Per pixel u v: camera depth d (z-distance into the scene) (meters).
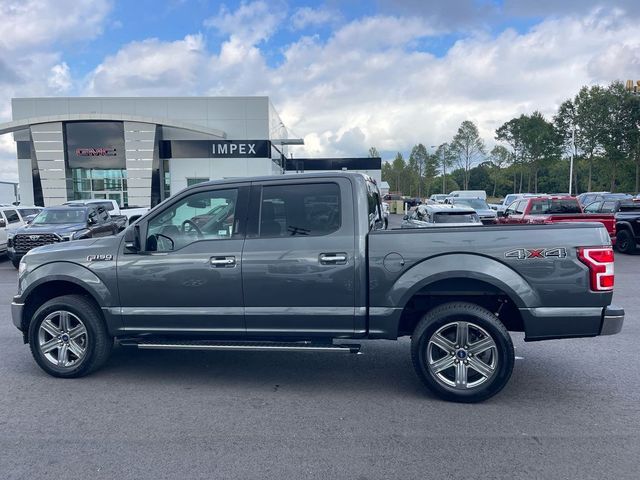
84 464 3.51
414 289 4.55
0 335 7.02
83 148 31.61
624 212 16.66
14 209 17.89
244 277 4.78
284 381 5.21
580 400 4.64
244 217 4.89
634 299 9.25
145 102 33.72
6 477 3.34
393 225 29.22
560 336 4.47
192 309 4.91
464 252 4.52
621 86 51.28
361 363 5.80
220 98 33.84
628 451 3.68
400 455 3.63
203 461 3.55
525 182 86.62
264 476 3.35
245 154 31.84
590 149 52.78
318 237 4.71
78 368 5.19
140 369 5.59
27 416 4.32
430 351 4.61
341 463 3.52
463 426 4.11
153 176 31.53
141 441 3.85
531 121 67.06
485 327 4.48
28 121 30.53
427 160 84.50
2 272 14.16
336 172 4.84
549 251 4.42
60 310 5.17
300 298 4.73
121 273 4.99
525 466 3.47
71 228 14.49
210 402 4.64
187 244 4.96
